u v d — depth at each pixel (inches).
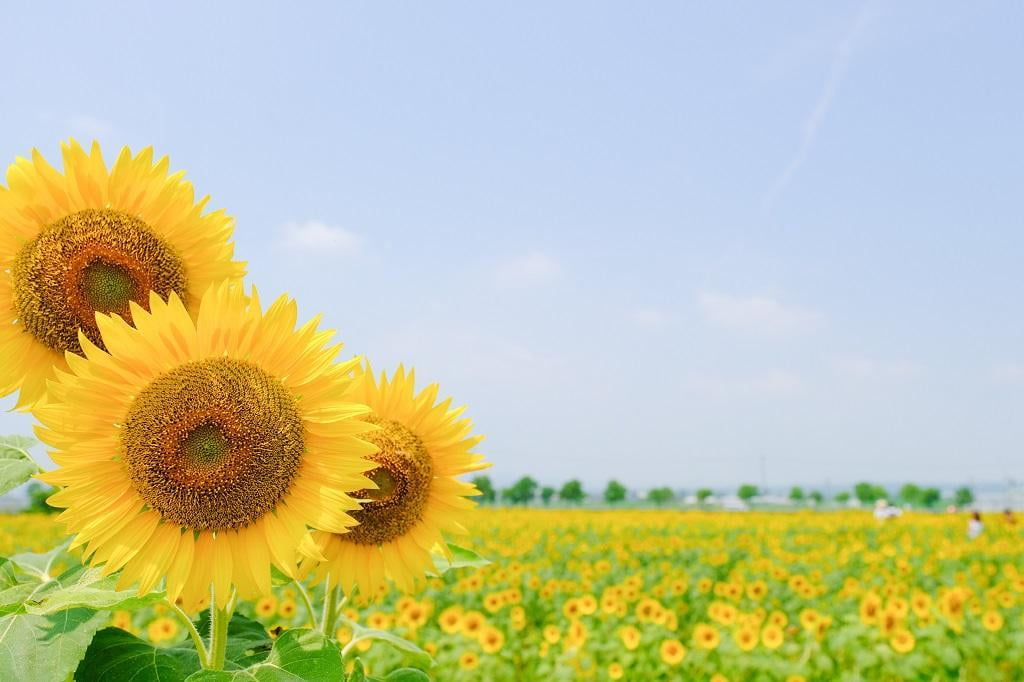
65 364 38.9
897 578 213.2
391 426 44.4
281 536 35.4
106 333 35.1
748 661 116.3
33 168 38.9
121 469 35.3
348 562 42.5
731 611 133.2
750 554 289.1
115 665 37.9
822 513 647.8
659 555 293.6
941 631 125.6
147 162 40.2
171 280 39.6
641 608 137.4
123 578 34.7
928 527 449.7
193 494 34.9
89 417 35.0
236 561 35.5
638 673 119.3
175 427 35.1
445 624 130.4
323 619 42.9
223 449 35.7
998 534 393.4
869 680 117.7
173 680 37.7
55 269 38.2
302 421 36.1
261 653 43.2
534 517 570.3
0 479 37.8
